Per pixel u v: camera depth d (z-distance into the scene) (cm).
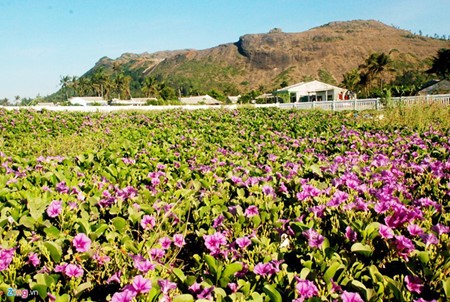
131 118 1731
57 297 211
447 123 1095
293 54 17888
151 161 590
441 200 392
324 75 16100
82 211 325
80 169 537
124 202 368
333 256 238
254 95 7531
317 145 813
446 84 3681
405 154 644
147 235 299
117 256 266
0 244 269
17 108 1833
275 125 1292
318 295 206
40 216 302
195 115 1819
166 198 385
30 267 267
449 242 260
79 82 10706
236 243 280
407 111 1279
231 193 414
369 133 952
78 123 1470
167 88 9125
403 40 17975
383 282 213
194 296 222
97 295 247
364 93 6519
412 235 270
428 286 221
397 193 388
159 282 212
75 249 265
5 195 369
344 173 445
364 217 301
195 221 340
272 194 367
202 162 620
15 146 948
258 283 230
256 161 645
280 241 284
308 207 340
